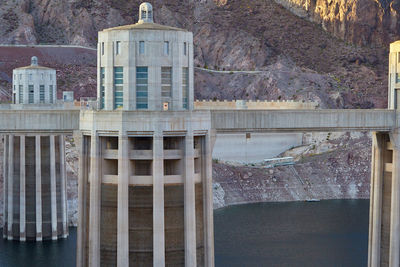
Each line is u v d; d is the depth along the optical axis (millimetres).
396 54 131625
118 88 104562
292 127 117000
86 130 105250
